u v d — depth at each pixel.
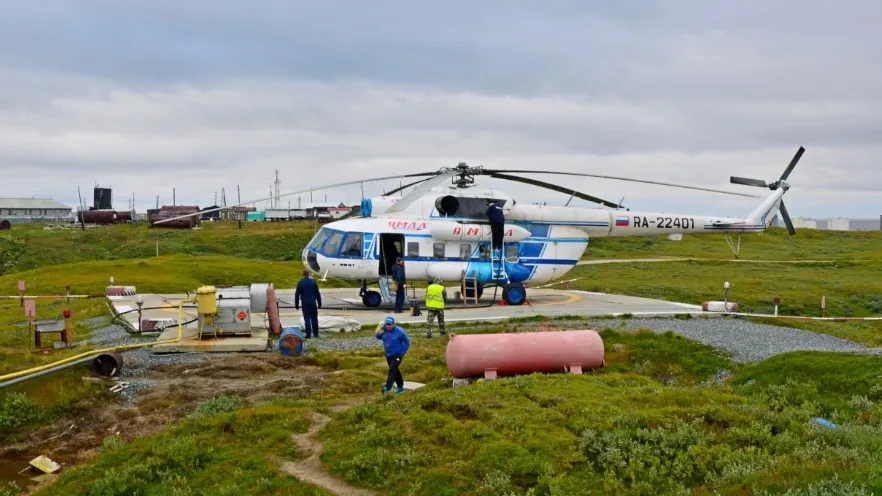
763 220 31.36
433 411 11.59
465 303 26.75
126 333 21.30
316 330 20.66
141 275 39.62
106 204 156.88
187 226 92.50
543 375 14.11
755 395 13.52
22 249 76.31
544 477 9.14
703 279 47.78
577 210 28.91
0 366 14.88
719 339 18.97
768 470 8.69
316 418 12.29
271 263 51.03
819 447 9.73
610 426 10.41
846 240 92.31
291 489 9.55
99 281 37.25
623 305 27.42
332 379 15.68
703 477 9.22
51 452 12.12
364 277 26.52
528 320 22.50
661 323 21.94
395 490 9.40
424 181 28.09
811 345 18.59
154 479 10.18
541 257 28.11
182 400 14.34
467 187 27.69
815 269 57.34
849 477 7.77
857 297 40.34
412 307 24.62
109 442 11.93
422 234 26.72
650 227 29.95
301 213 125.75
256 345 18.53
